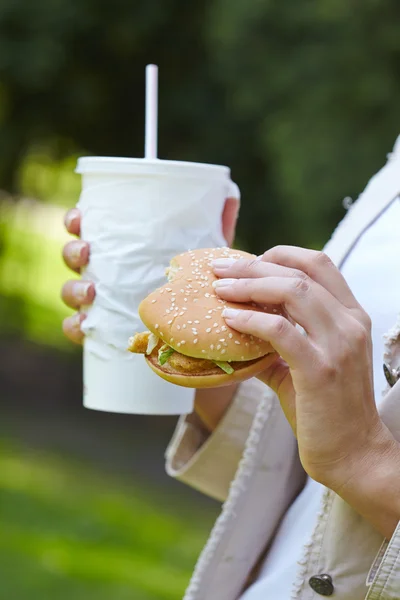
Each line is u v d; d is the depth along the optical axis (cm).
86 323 148
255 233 1136
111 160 144
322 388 107
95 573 471
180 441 166
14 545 509
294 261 113
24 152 1267
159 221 143
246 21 779
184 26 1143
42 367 1457
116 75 1193
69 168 1383
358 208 151
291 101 746
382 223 143
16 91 1159
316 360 106
